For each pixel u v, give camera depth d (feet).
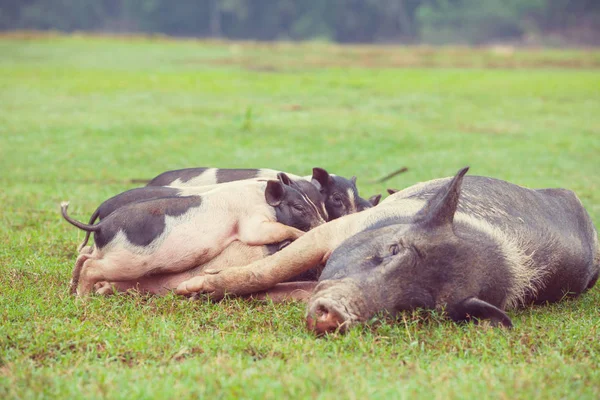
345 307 17.22
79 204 35.01
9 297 20.65
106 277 21.54
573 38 318.65
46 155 48.42
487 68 136.87
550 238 21.47
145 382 14.89
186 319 19.53
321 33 316.60
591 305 22.67
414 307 17.85
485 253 18.93
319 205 25.53
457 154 52.75
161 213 21.79
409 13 332.80
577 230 23.71
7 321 18.56
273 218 22.81
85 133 56.70
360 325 17.40
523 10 324.80
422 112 75.56
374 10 323.78
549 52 204.95
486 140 58.95
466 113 75.61
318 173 28.19
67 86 86.43
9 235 28.55
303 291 21.50
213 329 18.89
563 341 18.33
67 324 18.39
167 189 24.11
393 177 44.68
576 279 22.48
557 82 108.06
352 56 160.35
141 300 21.24
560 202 24.41
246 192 22.91
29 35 179.93
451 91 94.73
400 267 17.81
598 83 106.63
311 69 124.47
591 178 46.06
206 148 52.37
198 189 24.14
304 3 323.78
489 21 319.47
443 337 17.79
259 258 22.35
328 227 20.97
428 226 18.45
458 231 19.10
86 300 20.74
